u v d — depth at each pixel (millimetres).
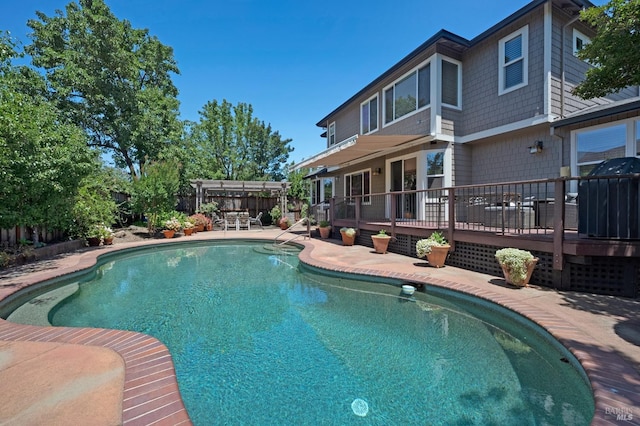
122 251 11359
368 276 6875
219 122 31578
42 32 18297
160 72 22562
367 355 3824
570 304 4621
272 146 34625
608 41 5496
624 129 7230
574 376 3158
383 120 13117
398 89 12141
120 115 19203
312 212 20609
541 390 3053
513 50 9109
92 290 6805
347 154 13234
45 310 5512
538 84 8469
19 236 9500
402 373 3410
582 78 9023
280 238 14242
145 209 14938
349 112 16406
